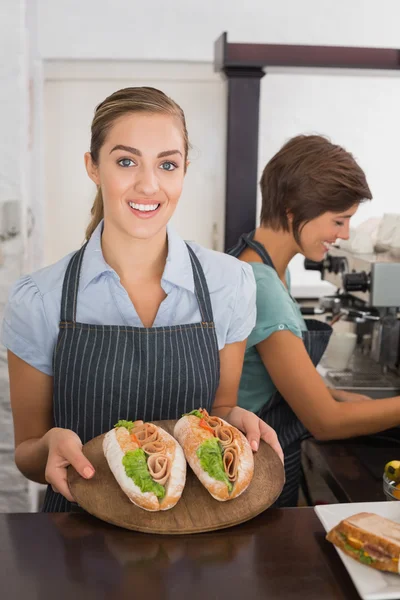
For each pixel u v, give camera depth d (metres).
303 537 0.87
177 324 1.24
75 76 2.87
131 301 1.23
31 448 1.14
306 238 1.52
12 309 1.21
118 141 1.06
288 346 1.43
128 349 1.18
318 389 1.43
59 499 1.23
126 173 1.08
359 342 2.14
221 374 1.32
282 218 1.53
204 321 1.24
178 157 1.09
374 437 1.63
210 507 0.91
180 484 0.92
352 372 1.91
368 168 2.71
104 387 1.17
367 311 1.87
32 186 2.84
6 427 2.24
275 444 1.08
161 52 2.85
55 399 1.21
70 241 3.02
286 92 2.70
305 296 2.61
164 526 0.86
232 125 2.06
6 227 2.15
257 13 2.86
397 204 2.73
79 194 2.98
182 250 1.25
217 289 1.27
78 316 1.20
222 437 1.01
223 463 0.95
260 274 1.47
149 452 0.96
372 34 2.91
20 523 0.89
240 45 1.97
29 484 2.29
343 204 1.47
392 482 1.11
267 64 1.98
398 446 1.59
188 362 1.20
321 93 2.69
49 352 1.22
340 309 1.94
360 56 2.00
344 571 0.80
